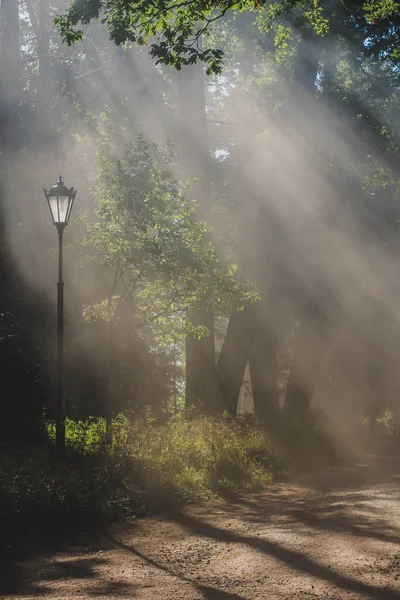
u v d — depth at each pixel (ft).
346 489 51.55
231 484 51.26
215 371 91.35
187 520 37.99
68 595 23.59
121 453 48.73
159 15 50.72
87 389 78.48
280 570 25.29
